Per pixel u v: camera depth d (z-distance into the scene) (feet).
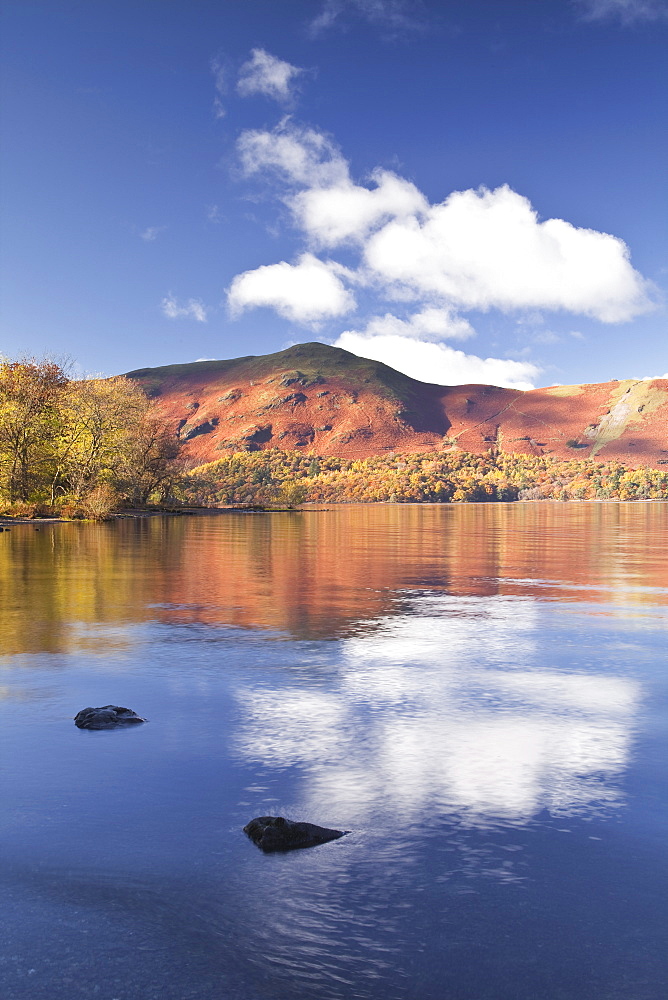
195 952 12.02
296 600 52.65
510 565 81.20
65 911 13.16
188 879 14.23
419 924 12.77
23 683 29.01
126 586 60.23
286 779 19.08
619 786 18.65
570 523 222.28
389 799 17.85
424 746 21.67
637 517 292.81
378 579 66.54
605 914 13.02
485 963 11.76
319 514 336.49
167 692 27.73
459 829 16.26
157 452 295.69
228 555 92.43
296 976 11.42
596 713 25.08
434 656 34.35
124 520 217.97
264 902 13.46
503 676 30.48
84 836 15.90
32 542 115.24
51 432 219.41
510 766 20.03
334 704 26.17
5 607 48.65
